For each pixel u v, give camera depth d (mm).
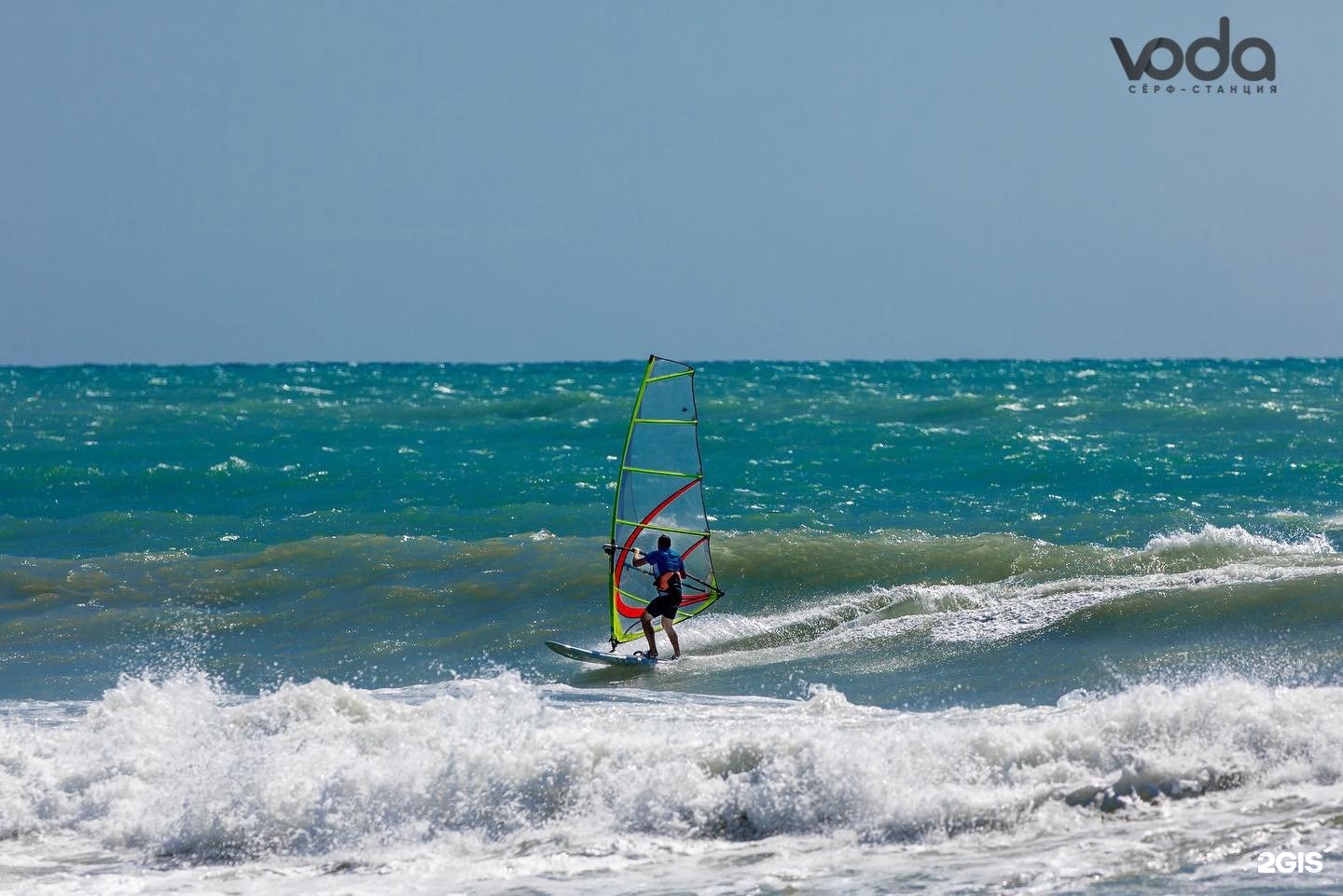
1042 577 55844
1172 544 58500
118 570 63969
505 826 27125
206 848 27312
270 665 50062
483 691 42438
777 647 50406
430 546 65938
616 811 27109
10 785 30516
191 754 32094
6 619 57062
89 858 27203
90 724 35562
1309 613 43531
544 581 59750
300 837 27219
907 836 25172
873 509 80062
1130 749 27156
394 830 27234
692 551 53000
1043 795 25938
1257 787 25734
